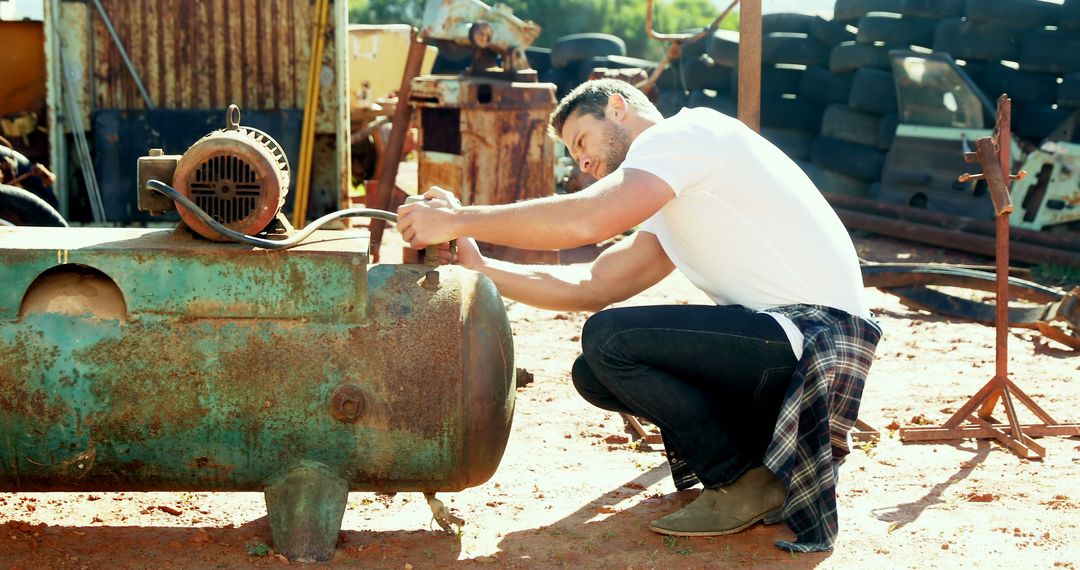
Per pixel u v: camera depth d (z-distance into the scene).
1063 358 5.34
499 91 7.62
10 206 5.06
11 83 7.69
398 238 8.82
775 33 11.84
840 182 10.93
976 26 10.03
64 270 2.71
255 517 3.13
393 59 10.79
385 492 2.85
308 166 7.64
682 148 2.83
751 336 2.88
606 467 3.67
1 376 2.60
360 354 2.67
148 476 2.72
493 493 3.39
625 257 3.38
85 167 7.47
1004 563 2.84
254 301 2.63
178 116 7.49
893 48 10.66
